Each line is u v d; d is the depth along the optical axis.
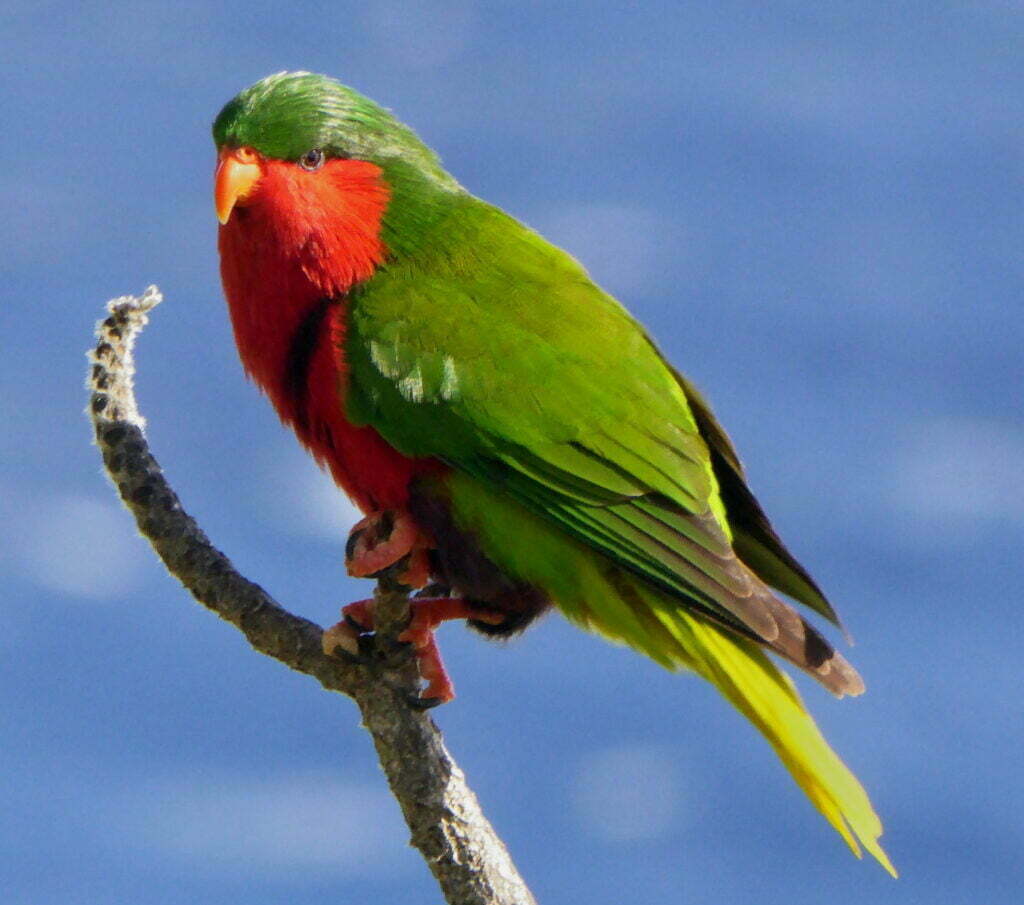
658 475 10.55
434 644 10.64
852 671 10.12
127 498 9.44
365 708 9.15
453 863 9.11
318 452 11.30
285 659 9.29
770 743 10.16
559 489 10.47
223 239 11.27
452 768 9.17
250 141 10.95
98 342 9.45
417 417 10.59
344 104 11.28
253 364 11.40
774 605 10.19
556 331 10.89
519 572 10.69
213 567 9.34
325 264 10.95
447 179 11.84
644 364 11.07
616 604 10.54
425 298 10.91
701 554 10.30
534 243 11.57
